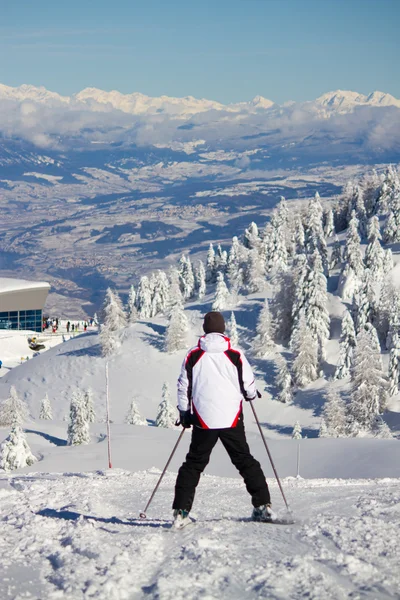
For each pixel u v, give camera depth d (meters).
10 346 122.38
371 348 66.44
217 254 131.12
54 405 85.44
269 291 107.62
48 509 6.96
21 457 31.23
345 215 140.38
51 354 101.06
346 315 78.56
